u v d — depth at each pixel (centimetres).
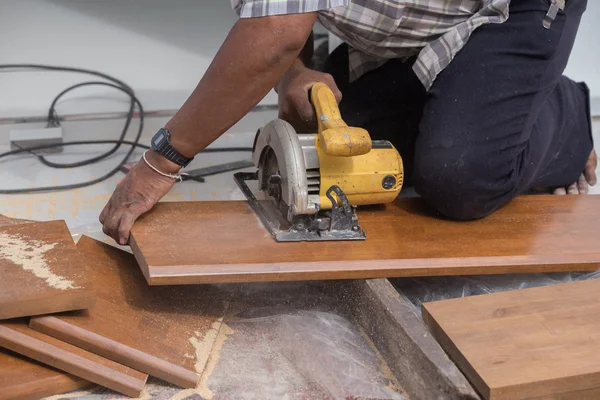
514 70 185
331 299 177
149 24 369
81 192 233
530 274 191
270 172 184
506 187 190
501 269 172
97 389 145
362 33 185
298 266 159
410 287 185
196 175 245
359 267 163
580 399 132
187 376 145
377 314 156
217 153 264
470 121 185
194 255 159
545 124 207
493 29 187
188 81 310
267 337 164
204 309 166
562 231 190
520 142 188
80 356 142
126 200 171
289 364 156
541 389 127
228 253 161
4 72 303
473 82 187
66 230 167
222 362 155
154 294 165
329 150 162
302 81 184
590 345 137
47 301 139
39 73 305
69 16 370
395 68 223
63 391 143
